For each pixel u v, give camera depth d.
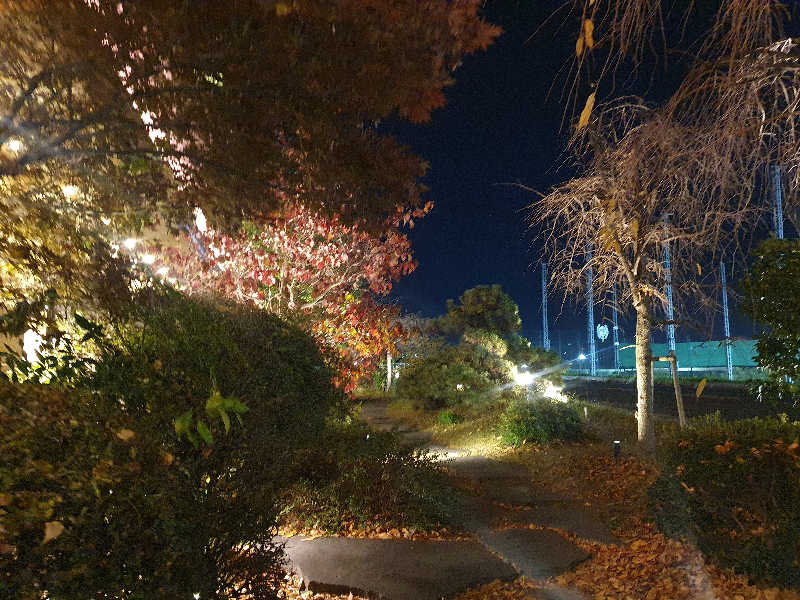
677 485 7.21
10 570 2.58
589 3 3.66
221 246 9.29
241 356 4.36
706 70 3.94
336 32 4.49
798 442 5.75
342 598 5.97
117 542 2.92
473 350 24.39
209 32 4.29
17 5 3.91
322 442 8.50
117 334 4.07
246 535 4.14
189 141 4.86
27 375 3.38
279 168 5.23
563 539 7.99
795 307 6.18
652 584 6.46
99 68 4.29
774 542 5.79
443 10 4.63
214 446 3.90
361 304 11.62
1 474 2.67
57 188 4.63
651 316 11.83
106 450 3.05
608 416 18.58
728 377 29.39
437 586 6.05
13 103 4.20
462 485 11.16
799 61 3.84
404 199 5.69
